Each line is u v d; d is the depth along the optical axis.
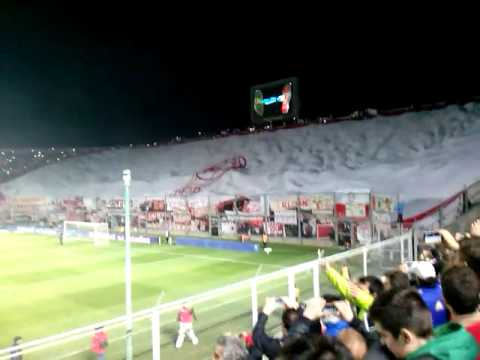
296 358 2.49
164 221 44.38
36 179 68.38
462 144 40.62
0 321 16.36
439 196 31.73
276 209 35.66
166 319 15.13
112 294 20.09
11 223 57.25
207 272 24.55
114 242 39.19
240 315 14.63
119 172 64.94
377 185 37.78
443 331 2.81
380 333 2.82
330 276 5.77
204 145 63.53
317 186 42.06
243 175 50.88
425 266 5.79
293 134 57.44
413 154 43.03
